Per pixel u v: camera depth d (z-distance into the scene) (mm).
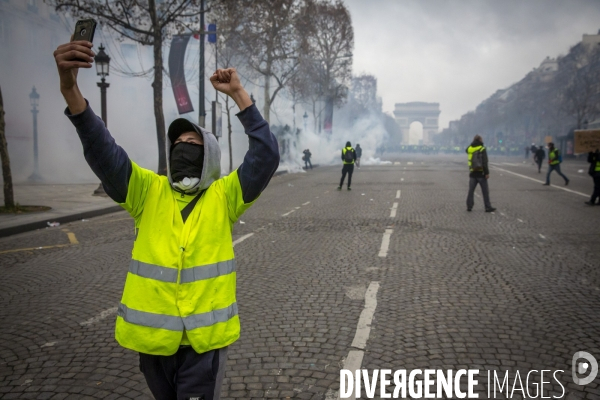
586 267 7445
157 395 2352
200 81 23125
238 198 2393
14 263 8023
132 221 12844
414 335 4750
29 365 4141
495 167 40688
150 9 19547
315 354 4320
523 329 4902
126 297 2291
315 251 8703
